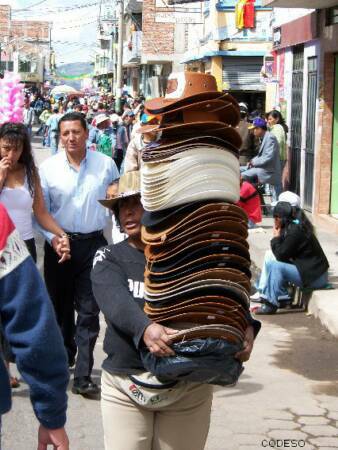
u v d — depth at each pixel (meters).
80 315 6.31
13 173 6.05
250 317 3.79
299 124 16.38
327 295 8.92
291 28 16.56
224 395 6.41
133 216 3.91
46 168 6.37
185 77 3.69
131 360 3.71
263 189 16.83
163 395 3.66
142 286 3.81
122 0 42.88
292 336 8.20
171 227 3.54
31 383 2.84
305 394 6.48
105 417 3.81
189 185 3.53
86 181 6.32
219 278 3.56
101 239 6.40
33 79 80.75
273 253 9.01
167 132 3.62
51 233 6.14
